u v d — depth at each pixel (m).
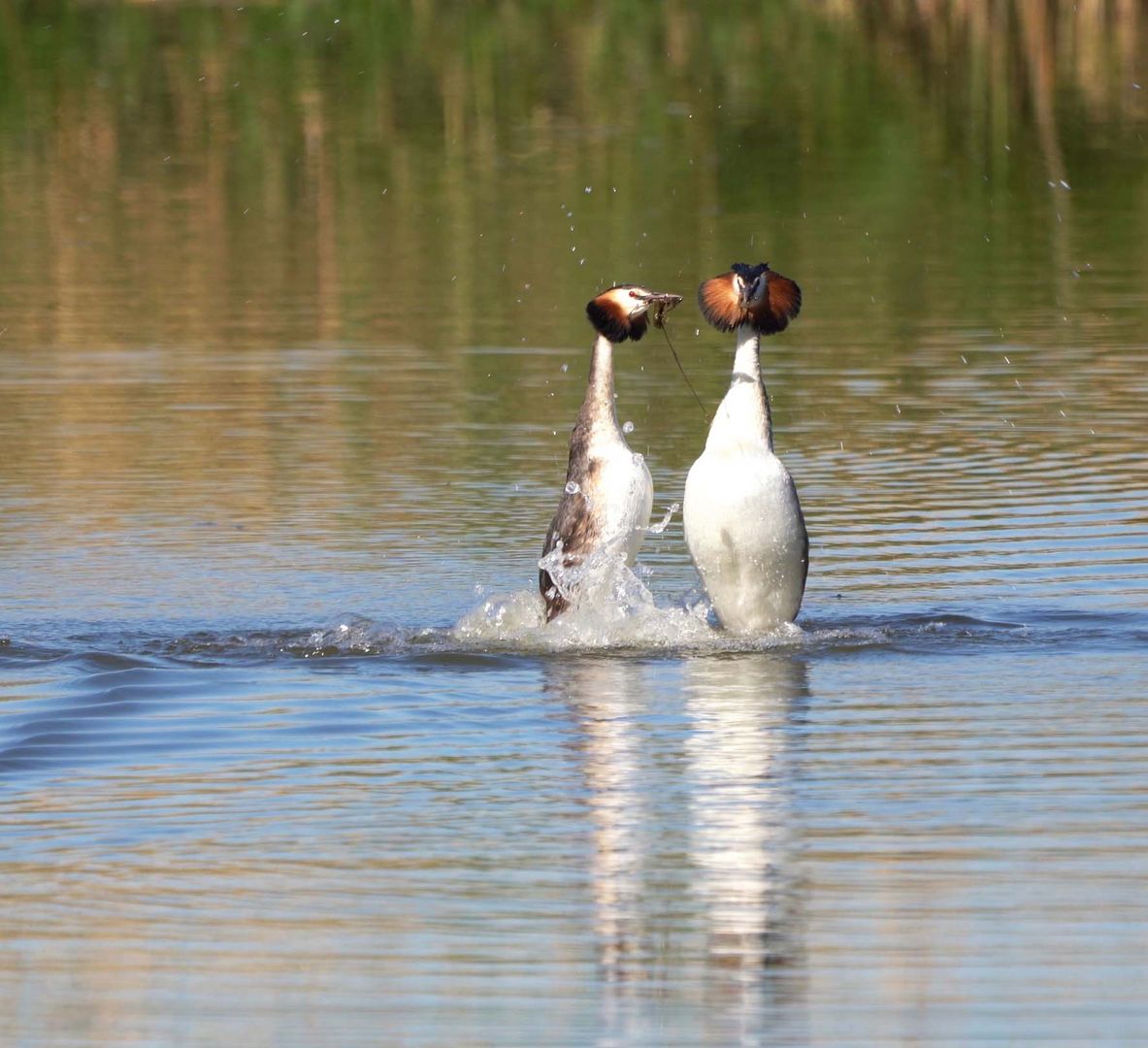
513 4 45.47
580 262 28.95
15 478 18.12
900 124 38.81
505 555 15.18
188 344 24.50
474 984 7.68
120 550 15.47
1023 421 19.86
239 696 11.65
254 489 17.56
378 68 41.94
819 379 22.05
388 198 33.94
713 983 7.64
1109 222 31.95
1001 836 9.09
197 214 33.00
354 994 7.61
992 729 10.76
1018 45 43.66
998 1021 7.28
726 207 33.00
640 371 22.66
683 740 10.67
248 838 9.27
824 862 8.83
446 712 11.30
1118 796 9.61
